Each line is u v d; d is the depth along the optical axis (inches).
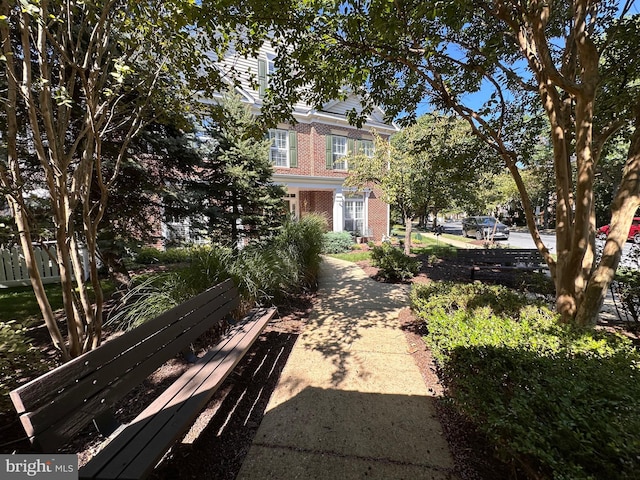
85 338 93.7
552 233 770.8
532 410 49.8
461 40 149.9
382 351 121.3
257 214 281.6
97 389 54.7
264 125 146.6
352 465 65.1
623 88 126.7
